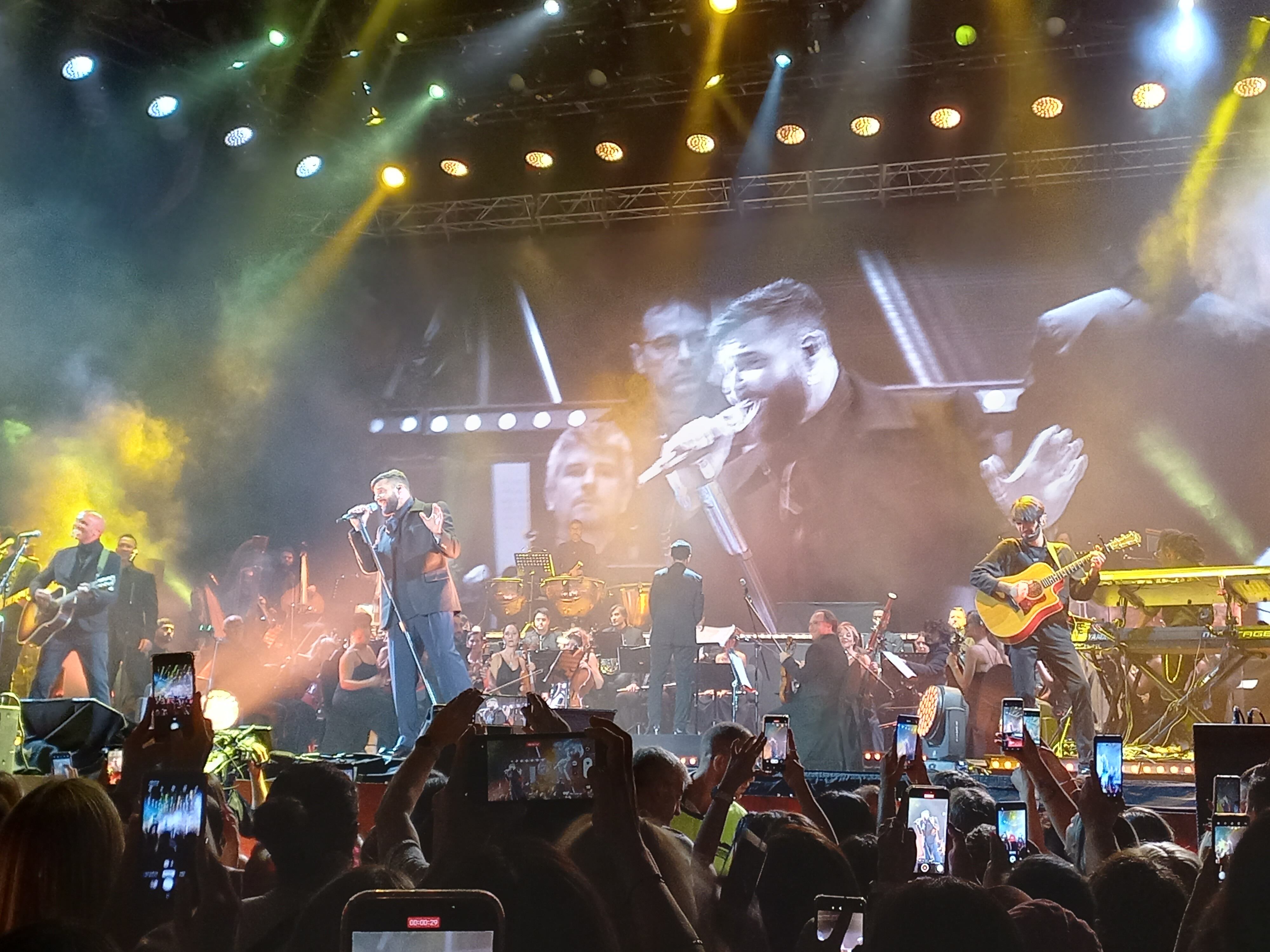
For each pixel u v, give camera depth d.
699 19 11.62
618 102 12.80
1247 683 8.27
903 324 14.32
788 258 14.59
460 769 2.15
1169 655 8.48
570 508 15.25
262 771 4.97
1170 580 8.21
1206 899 2.12
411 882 1.98
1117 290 13.65
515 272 15.34
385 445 15.74
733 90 12.41
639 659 11.70
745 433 14.78
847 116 12.62
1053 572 7.64
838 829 3.25
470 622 14.70
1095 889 2.41
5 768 5.25
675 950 1.85
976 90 12.18
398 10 11.84
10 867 1.85
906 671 9.80
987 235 13.95
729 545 14.80
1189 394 13.43
